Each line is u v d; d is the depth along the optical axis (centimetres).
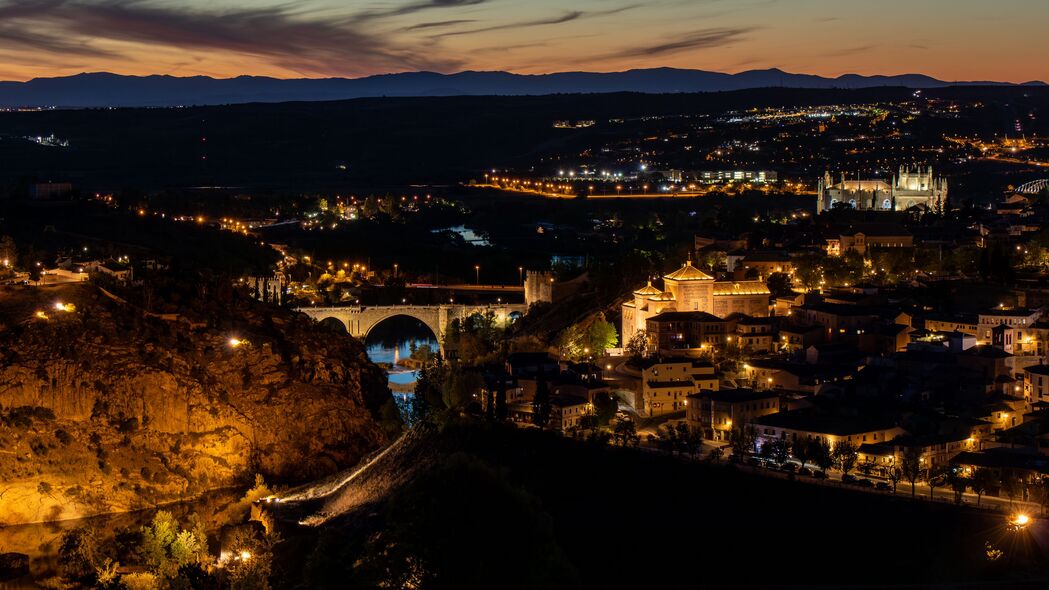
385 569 19725
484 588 19138
